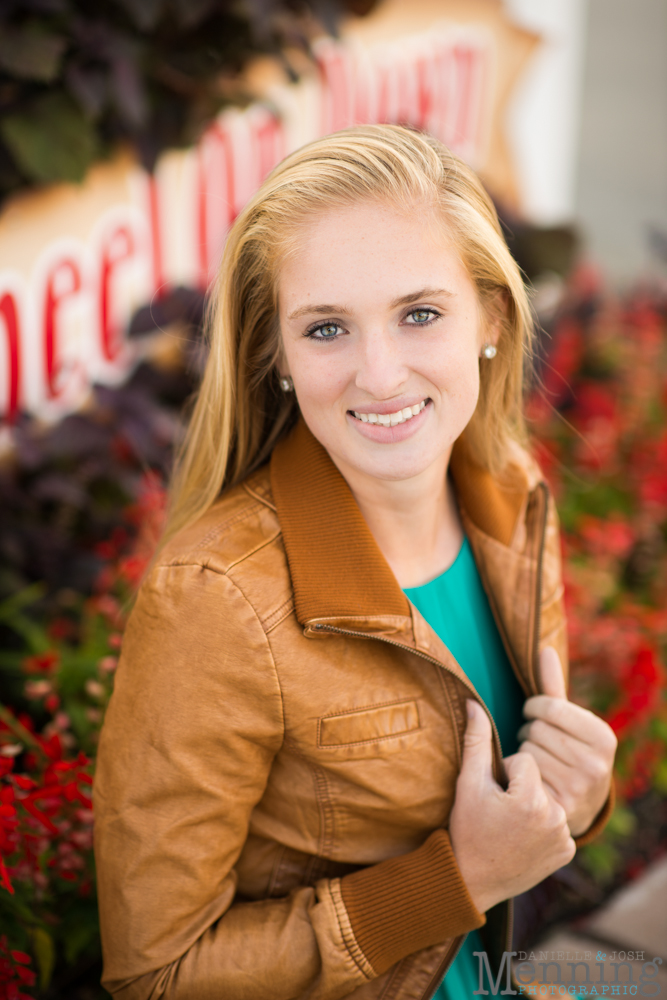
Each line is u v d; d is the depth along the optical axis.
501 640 1.43
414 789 1.16
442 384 1.07
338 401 1.07
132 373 2.71
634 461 3.42
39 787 1.49
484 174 4.15
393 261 1.01
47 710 1.95
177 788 1.05
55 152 2.25
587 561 2.86
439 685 1.17
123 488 2.50
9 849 1.34
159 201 2.78
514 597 1.37
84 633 2.23
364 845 1.19
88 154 2.29
